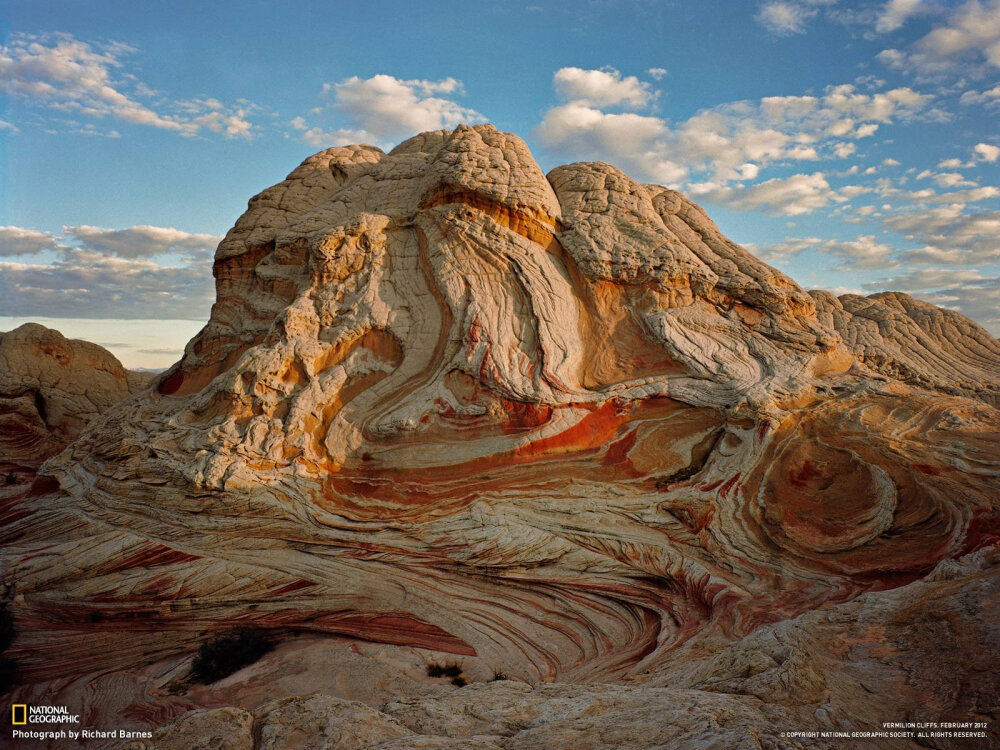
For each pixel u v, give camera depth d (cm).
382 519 1764
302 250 2402
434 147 2762
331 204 2489
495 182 2206
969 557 1255
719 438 1870
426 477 1825
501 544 1664
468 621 1561
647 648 1386
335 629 1622
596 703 855
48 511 1944
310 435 1898
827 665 923
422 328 2077
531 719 841
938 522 1521
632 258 2156
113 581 1669
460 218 2183
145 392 2486
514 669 1415
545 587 1600
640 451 1859
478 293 2070
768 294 2148
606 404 1914
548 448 1831
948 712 761
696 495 1739
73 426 3406
